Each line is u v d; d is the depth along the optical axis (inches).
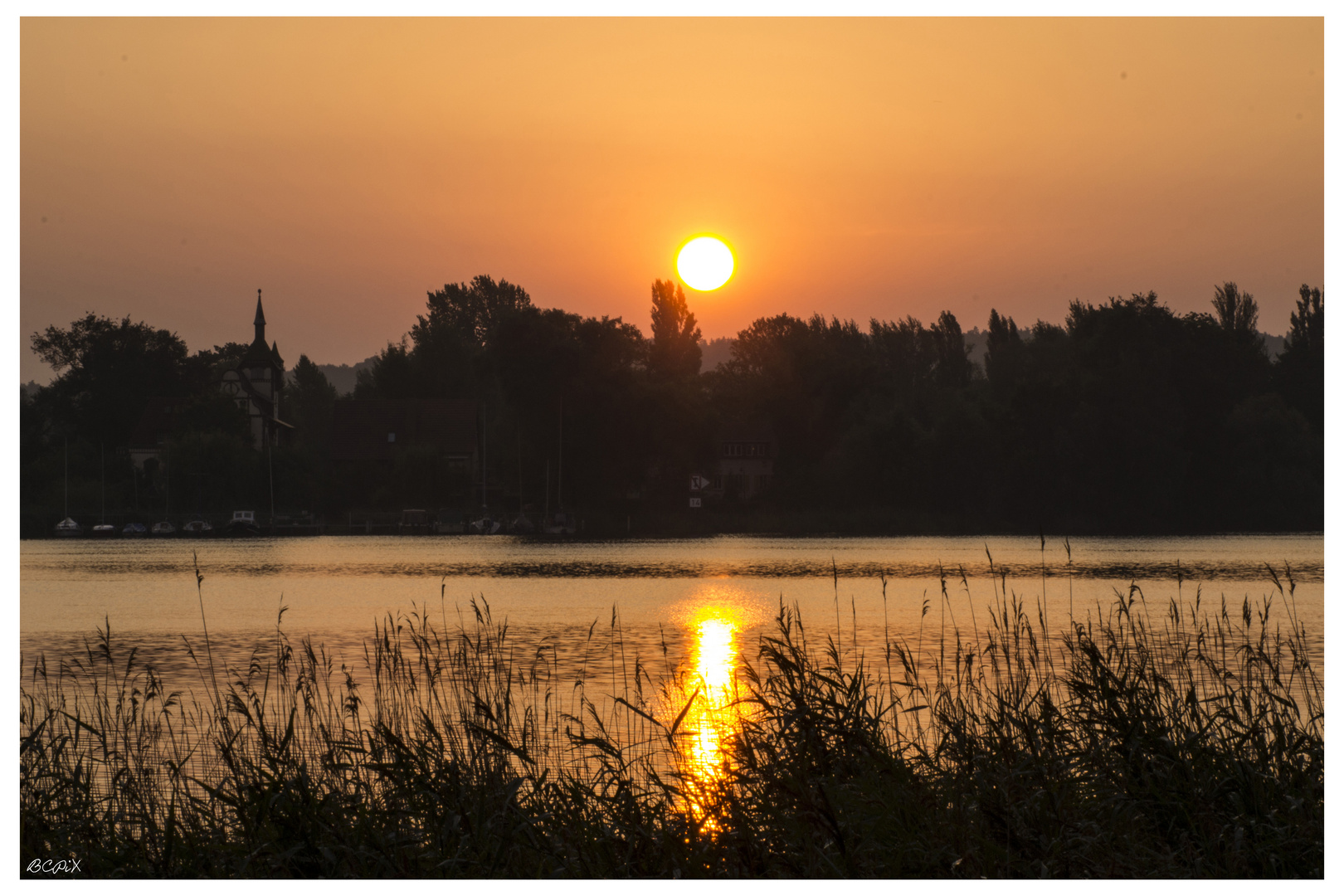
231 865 419.2
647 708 727.1
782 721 450.3
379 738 523.5
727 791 423.2
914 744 491.5
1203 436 5802.2
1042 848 397.1
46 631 1975.9
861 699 486.0
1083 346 6043.3
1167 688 510.3
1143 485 5718.5
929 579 3046.3
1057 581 2849.4
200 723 684.1
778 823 413.4
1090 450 5738.2
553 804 436.8
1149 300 6077.8
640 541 5703.7
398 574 3464.6
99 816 478.9
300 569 3725.4
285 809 419.8
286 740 450.6
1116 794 426.9
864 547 5007.4
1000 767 440.8
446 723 550.9
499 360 6112.2
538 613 2171.5
